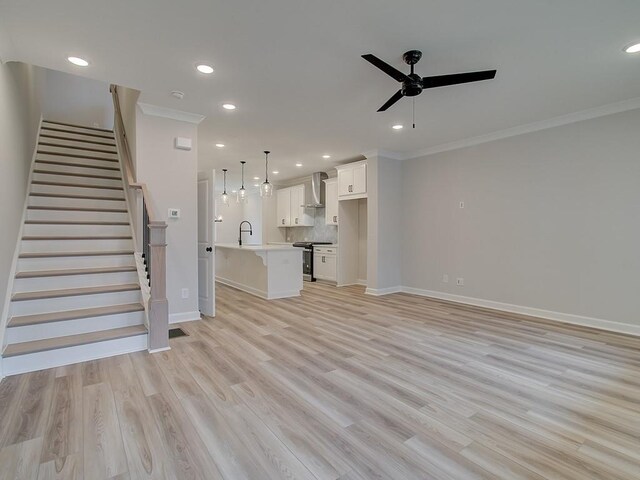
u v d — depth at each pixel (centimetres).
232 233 1212
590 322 403
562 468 167
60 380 256
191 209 425
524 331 386
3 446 179
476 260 518
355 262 739
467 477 160
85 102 753
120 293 351
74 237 387
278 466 167
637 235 369
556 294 432
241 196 717
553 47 262
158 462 169
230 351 321
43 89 612
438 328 398
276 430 196
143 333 320
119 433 192
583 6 213
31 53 271
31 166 433
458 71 301
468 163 526
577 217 412
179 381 256
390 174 614
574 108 391
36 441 184
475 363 295
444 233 562
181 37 249
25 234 379
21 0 206
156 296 319
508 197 478
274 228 980
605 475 162
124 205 468
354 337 364
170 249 412
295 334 374
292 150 591
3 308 281
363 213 733
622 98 363
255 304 527
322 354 314
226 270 741
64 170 491
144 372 271
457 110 396
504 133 477
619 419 210
